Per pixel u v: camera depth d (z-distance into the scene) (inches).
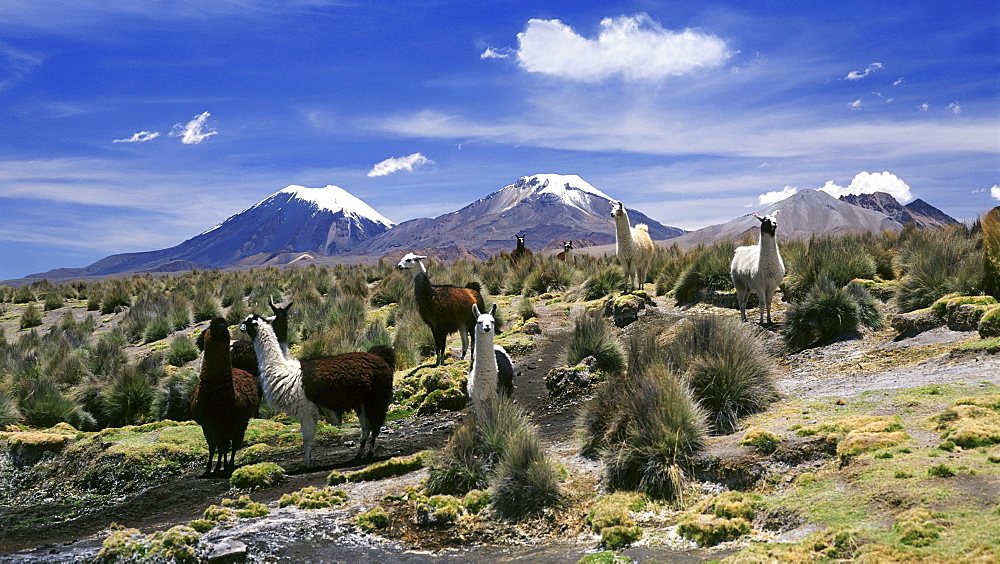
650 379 303.4
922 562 149.6
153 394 550.0
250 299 1005.2
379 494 292.2
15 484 404.2
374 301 933.8
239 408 355.9
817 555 168.7
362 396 356.5
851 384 339.9
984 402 255.1
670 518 231.1
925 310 416.5
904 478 199.3
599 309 681.0
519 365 562.6
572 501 259.4
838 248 603.2
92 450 414.3
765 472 242.5
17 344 853.2
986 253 415.8
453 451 292.8
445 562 214.8
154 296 1133.7
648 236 733.9
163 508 312.5
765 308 550.6
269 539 239.0
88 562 226.7
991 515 165.2
